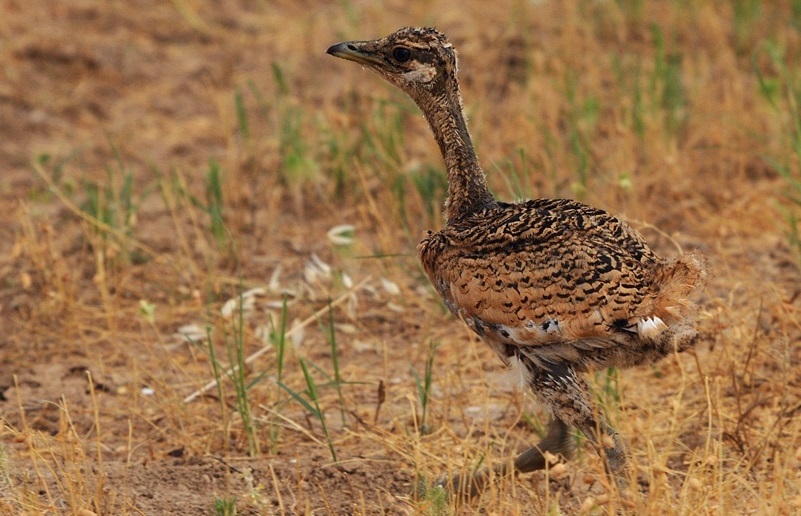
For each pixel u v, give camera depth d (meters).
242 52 27.70
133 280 18.77
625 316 11.27
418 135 23.25
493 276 11.80
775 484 11.66
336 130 22.14
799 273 17.45
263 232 20.34
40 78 25.80
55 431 14.62
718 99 23.69
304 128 23.16
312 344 16.89
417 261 18.25
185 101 25.59
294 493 12.87
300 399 13.52
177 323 17.56
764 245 18.58
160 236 20.16
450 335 16.91
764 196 19.75
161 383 14.88
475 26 27.61
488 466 12.37
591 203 19.12
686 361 15.06
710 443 13.36
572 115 21.77
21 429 14.59
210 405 15.12
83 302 18.02
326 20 29.19
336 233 18.78
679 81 23.56
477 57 26.08
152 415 14.98
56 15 28.30
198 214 21.02
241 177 21.97
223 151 23.38
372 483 13.06
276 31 28.66
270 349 16.48
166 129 24.39
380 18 28.25
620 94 22.72
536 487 12.16
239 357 14.27
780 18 27.30
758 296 15.94
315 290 18.31
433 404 14.90
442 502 11.90
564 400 11.69
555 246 11.66
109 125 24.53
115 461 13.65
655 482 11.31
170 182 21.75
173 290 18.25
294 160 21.09
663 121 21.80
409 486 12.97
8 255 19.34
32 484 12.78
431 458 13.40
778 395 13.98
